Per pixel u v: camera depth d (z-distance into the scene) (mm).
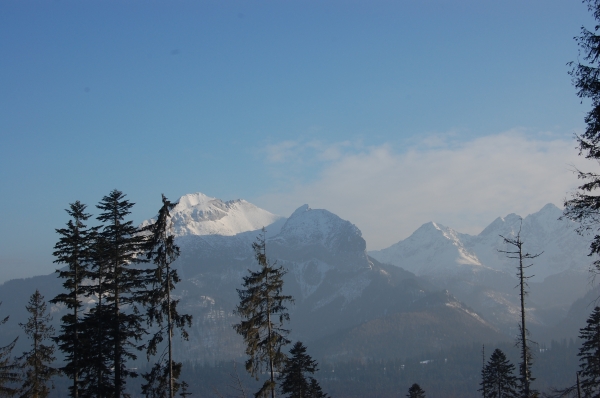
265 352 46844
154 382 44250
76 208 51188
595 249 27578
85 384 49312
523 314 45938
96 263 48594
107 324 48219
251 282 46625
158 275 43281
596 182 26875
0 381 51406
